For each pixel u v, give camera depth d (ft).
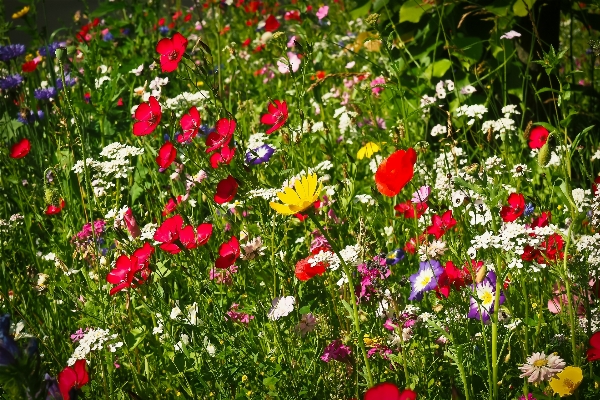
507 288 8.03
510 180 11.56
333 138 14.73
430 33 15.44
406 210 9.96
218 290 9.46
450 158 11.42
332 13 25.72
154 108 9.91
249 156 11.26
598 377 6.84
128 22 21.24
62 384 6.55
